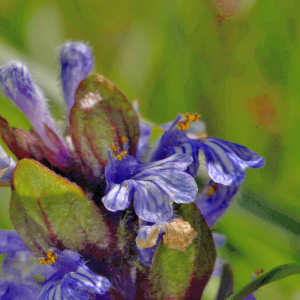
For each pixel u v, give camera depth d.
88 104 0.25
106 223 0.24
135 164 0.24
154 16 0.31
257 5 0.29
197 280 0.24
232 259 0.28
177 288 0.24
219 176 0.25
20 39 0.31
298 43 0.28
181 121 0.25
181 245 0.24
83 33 0.32
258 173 0.28
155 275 0.24
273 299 0.27
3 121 0.25
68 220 0.24
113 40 0.32
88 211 0.24
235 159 0.25
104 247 0.24
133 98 0.31
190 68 0.30
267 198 0.28
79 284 0.24
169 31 0.30
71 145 0.25
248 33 0.29
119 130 0.25
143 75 0.31
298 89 0.28
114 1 0.31
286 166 0.28
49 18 0.32
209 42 0.29
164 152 0.25
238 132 0.29
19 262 0.25
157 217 0.24
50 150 0.25
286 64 0.29
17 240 0.25
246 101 0.29
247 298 0.25
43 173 0.24
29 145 0.25
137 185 0.24
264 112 0.29
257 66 0.29
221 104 0.29
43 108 0.25
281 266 0.25
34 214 0.24
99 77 0.25
